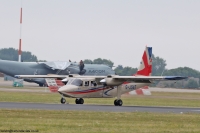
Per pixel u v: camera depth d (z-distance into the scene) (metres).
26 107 139.62
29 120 104.44
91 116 117.25
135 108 152.75
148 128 96.50
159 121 110.88
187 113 134.88
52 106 147.25
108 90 171.12
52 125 96.88
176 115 126.75
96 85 169.00
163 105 184.75
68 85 166.38
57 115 117.19
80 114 121.19
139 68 182.88
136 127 97.56
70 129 91.75
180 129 96.19
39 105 150.50
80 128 93.56
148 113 130.12
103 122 104.62
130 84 175.50
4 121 101.62
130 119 113.56
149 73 184.38
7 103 157.00
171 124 104.56
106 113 125.81
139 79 167.75
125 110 141.12
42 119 107.19
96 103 183.38
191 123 108.56
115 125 99.62
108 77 168.88
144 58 183.50
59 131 88.75
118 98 172.12
